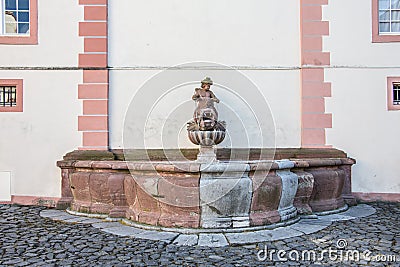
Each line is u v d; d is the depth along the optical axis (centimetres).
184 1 893
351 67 882
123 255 495
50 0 874
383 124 878
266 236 571
